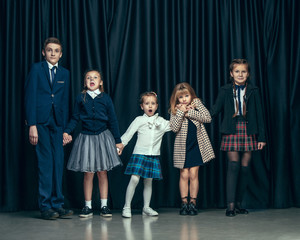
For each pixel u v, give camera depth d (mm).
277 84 4109
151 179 3746
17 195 3893
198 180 4000
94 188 4016
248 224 3271
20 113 3941
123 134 3979
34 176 3953
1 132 3906
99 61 4020
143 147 3695
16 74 3936
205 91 4125
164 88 4102
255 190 4098
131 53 4074
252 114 3725
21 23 3984
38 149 3547
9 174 3871
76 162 3594
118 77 4047
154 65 4105
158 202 4082
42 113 3545
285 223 3312
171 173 4070
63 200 3631
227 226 3193
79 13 4043
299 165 4090
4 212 3846
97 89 3723
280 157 4059
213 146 4102
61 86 3648
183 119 3797
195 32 4145
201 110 3762
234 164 3727
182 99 3797
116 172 4023
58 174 3584
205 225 3234
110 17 4113
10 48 3918
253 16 4164
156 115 3811
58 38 4035
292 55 4145
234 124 3709
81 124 4004
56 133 3609
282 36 4121
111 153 3635
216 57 4141
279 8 4141
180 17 4141
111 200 3996
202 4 4141
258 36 4145
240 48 4137
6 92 3889
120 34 4113
